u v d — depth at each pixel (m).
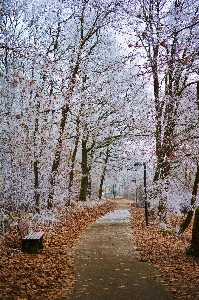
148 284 6.36
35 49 12.03
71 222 16.52
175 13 11.49
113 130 22.95
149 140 16.53
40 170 16.23
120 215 23.67
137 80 15.90
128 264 8.15
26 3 14.55
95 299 5.50
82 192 26.80
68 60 18.30
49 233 12.63
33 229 12.84
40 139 15.95
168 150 13.53
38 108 15.91
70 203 21.25
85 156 26.14
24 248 9.05
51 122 16.75
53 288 6.11
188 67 10.05
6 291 5.71
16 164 14.79
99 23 16.09
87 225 16.81
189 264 7.95
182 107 14.29
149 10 10.80
